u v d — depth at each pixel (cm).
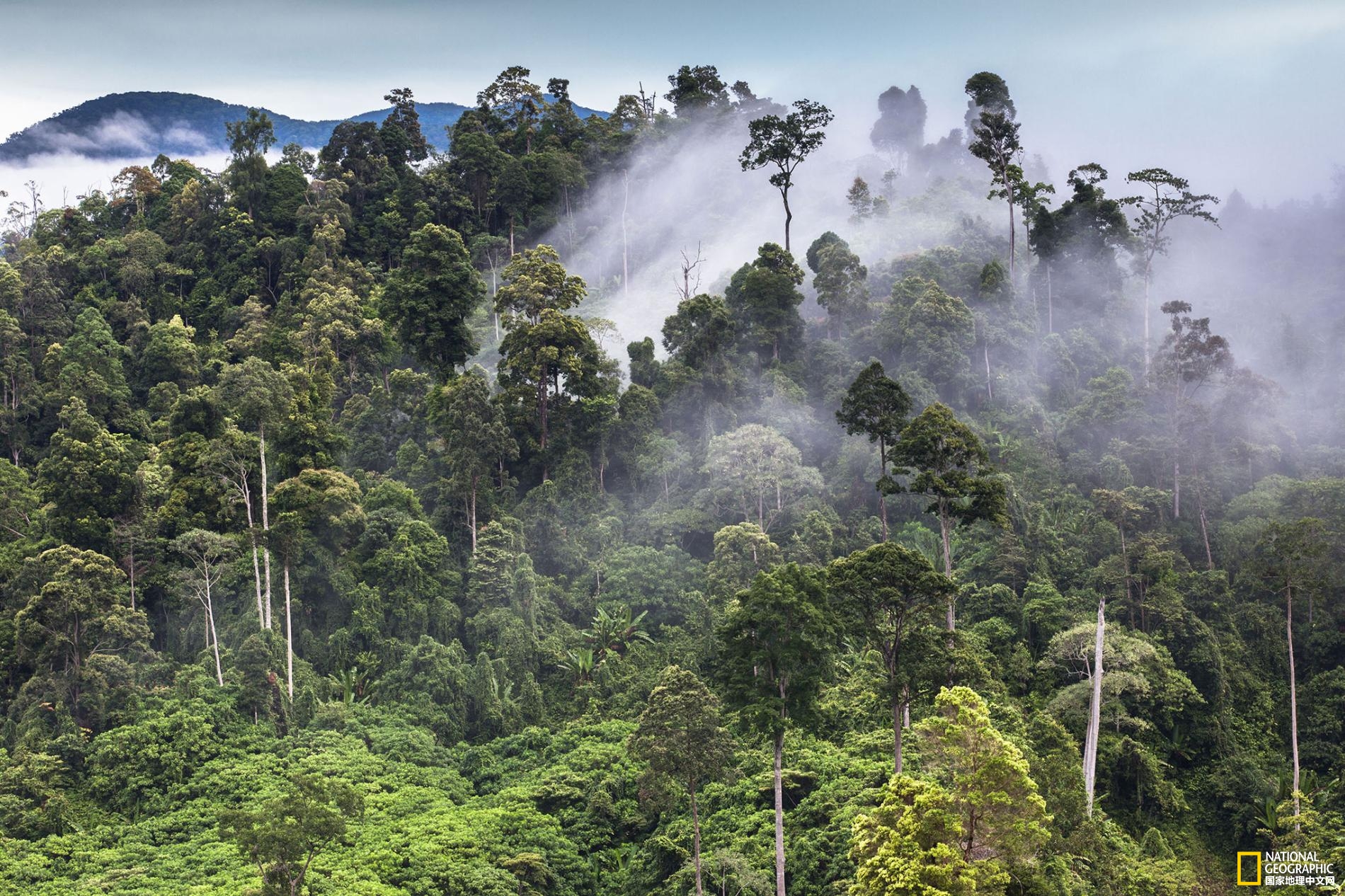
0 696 9931
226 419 12306
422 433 13900
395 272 16288
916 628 7681
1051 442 13075
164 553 11225
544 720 10400
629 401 13200
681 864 8019
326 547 11175
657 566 11600
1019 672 10244
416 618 10900
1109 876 7456
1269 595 11131
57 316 16500
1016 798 5469
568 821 8825
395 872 7825
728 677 7481
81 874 7931
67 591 9756
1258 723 10450
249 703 9694
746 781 8550
